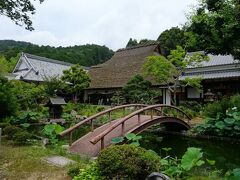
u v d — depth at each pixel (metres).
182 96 22.34
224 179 5.07
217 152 10.23
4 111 12.91
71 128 8.63
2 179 4.83
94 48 55.50
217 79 20.28
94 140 7.17
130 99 19.95
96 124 15.46
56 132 8.82
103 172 4.29
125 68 27.47
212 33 10.32
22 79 25.70
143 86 19.98
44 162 5.98
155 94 19.91
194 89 21.98
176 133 13.45
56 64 32.72
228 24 9.49
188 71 22.45
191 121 15.48
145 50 28.44
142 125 10.52
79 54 50.47
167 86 21.03
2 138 9.09
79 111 20.14
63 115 16.92
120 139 8.27
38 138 9.56
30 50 47.81
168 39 31.03
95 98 27.92
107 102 26.33
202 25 10.64
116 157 4.23
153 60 18.27
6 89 13.09
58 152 7.07
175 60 17.83
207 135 12.38
